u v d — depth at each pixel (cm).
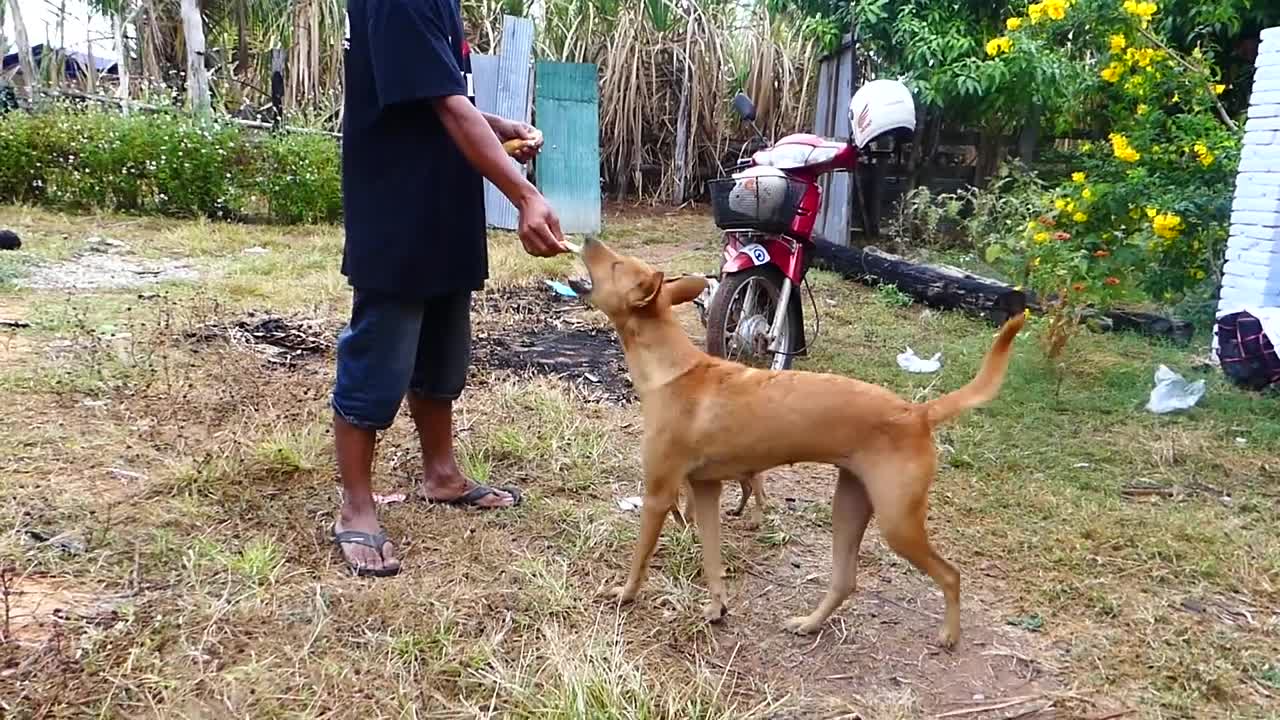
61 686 229
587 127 1176
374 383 306
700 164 1481
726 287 532
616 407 481
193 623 262
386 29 273
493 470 393
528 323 658
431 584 296
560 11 1401
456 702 238
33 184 1051
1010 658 277
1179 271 697
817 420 266
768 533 353
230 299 672
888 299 752
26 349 504
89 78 1347
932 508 375
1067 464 425
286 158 1076
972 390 268
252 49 1408
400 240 294
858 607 304
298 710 229
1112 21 736
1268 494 398
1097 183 719
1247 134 580
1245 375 533
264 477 366
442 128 296
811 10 1044
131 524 318
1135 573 327
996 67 859
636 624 285
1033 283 650
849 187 945
